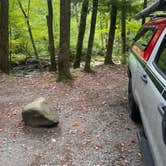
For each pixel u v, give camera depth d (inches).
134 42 155.6
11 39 391.9
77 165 108.4
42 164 109.7
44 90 199.6
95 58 435.2
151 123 80.4
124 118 148.9
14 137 131.0
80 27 283.1
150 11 106.0
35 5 382.3
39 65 362.6
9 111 163.3
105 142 125.0
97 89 201.2
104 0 268.5
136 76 119.0
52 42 283.1
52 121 138.4
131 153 115.0
